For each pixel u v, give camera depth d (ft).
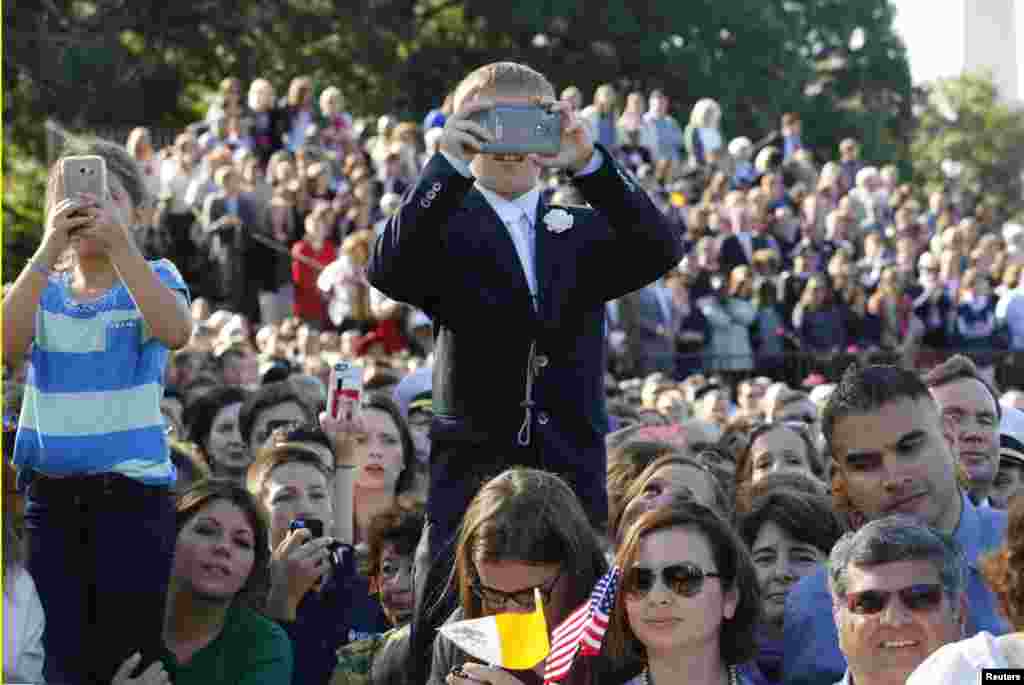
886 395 43.91
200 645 44.16
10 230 202.49
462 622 36.37
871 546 36.17
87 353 40.93
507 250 42.60
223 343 103.19
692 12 273.33
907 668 35.86
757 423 72.95
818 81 307.17
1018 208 255.09
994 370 149.07
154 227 143.33
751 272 147.33
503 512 38.14
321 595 48.62
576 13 266.16
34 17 219.20
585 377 43.24
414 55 261.85
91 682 41.06
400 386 72.43
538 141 41.93
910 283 157.28
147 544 41.06
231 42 242.78
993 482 55.47
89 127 218.38
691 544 38.01
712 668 38.40
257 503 45.29
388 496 60.18
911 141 310.45
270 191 144.97
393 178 154.51
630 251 42.91
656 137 184.85
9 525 39.42
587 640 36.04
